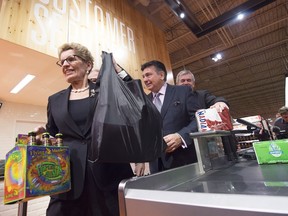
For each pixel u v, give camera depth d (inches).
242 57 257.1
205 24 139.1
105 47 104.0
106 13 113.8
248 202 12.8
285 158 32.1
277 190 16.7
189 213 14.2
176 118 49.7
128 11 136.6
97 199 32.9
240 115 597.0
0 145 98.3
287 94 143.8
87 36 95.0
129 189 18.6
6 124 102.3
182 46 221.8
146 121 27.6
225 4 164.4
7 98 103.6
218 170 31.8
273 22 191.6
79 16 93.9
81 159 33.9
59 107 38.4
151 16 164.6
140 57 131.1
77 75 40.8
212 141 36.9
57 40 79.3
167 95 53.4
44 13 77.9
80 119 36.9
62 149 29.9
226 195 14.3
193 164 29.2
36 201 73.8
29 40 69.7
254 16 185.0
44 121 118.0
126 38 123.9
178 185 22.6
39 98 107.7
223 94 394.6
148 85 57.3
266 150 33.7
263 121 66.2
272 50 248.4
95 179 33.3
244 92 392.8
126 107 26.5
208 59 254.7
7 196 26.3
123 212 17.8
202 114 31.6
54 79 88.7
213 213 13.3
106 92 26.7
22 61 75.0
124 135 25.3
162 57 160.4
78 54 41.3
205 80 318.0
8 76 83.6
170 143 38.7
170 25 189.6
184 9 126.6
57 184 27.8
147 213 16.3
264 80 339.3
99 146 24.5
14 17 67.9
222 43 218.2
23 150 25.3
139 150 26.2
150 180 21.0
